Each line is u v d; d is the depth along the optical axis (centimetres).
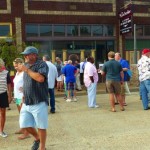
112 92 1065
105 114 1027
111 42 2184
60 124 902
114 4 2175
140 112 1045
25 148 687
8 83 796
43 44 2025
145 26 2278
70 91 1355
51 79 1055
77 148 678
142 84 1089
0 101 782
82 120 946
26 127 633
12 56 1538
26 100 611
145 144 693
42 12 2017
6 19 1945
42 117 608
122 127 845
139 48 2261
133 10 2148
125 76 1217
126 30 2064
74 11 2088
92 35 2141
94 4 2134
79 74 1725
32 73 584
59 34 2066
